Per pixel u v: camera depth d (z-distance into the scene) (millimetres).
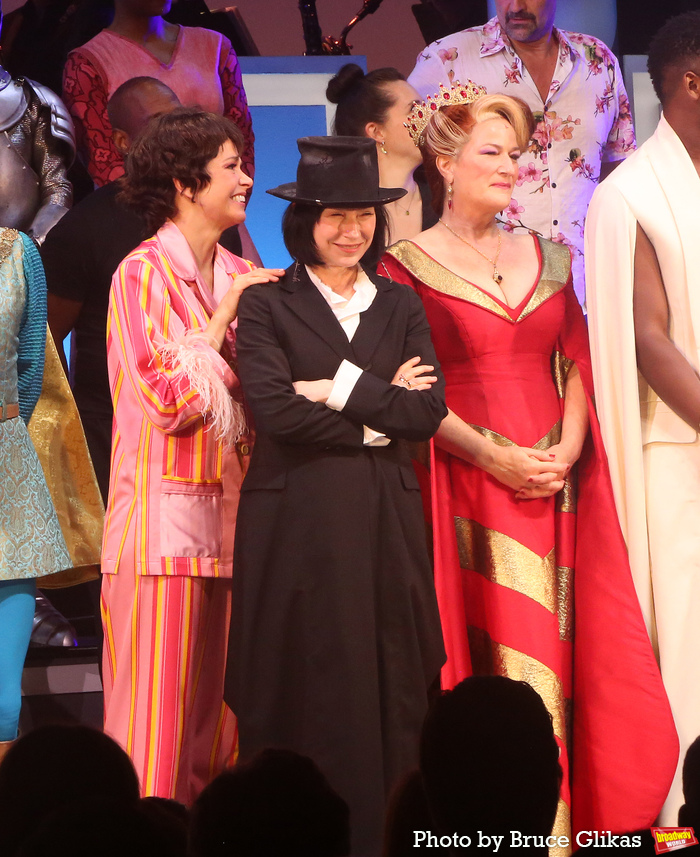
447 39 13516
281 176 14445
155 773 8570
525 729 5664
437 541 9430
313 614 8195
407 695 8320
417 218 12727
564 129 13383
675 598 10406
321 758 8016
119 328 8859
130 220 11875
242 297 8734
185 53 13500
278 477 8430
